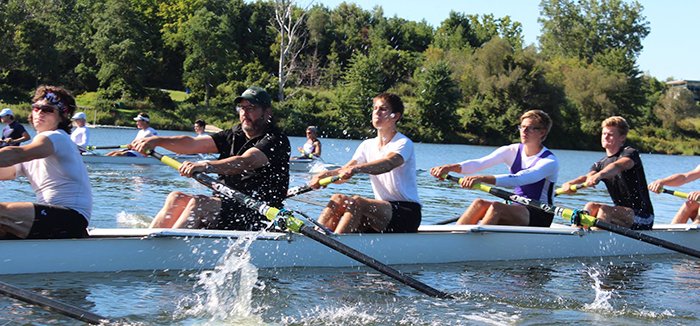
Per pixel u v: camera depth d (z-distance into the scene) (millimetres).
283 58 51812
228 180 5199
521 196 6273
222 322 3785
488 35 88000
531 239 6250
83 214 4496
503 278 5320
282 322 3859
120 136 32250
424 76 52531
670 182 7445
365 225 5613
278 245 5082
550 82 62438
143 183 11391
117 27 56781
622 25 94812
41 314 3680
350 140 46938
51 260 4348
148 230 4777
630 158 6641
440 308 4297
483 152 37750
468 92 63125
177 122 50750
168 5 75125
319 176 5648
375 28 74812
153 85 69688
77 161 4477
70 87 62625
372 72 49438
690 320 4262
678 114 77000
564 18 97000
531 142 6387
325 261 5297
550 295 4789
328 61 71375
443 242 5766
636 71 76375
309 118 49219
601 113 66625
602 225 5785
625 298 4797
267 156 5059
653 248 6977
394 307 4285
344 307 4219
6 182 9742
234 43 58250
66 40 61250
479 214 6406
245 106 5090
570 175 21828
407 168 5547
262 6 73188
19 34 57875
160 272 4723
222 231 4902
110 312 3789
